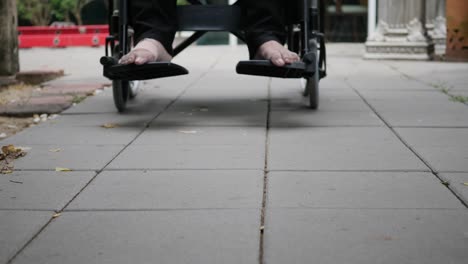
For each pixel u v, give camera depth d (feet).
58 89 12.14
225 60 17.62
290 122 9.09
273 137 8.30
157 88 11.98
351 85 12.30
